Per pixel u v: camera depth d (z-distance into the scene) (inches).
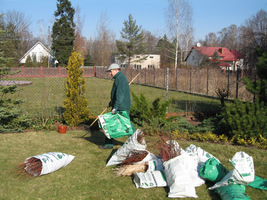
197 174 149.4
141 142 165.3
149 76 889.5
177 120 305.0
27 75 933.2
